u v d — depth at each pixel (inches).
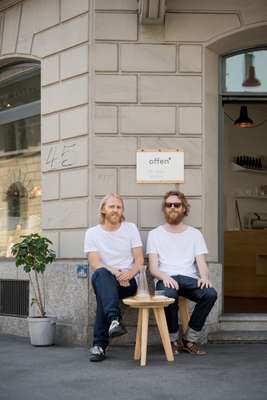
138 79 321.7
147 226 316.8
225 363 262.5
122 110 320.5
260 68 342.3
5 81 405.4
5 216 406.3
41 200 352.2
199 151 322.0
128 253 285.7
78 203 324.5
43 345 309.7
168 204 290.4
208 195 324.2
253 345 307.9
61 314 324.2
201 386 224.1
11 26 380.5
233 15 327.9
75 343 315.0
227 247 476.1
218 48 332.2
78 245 323.6
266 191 539.8
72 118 330.6
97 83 321.1
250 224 532.1
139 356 270.7
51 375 244.2
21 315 360.5
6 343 325.4
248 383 228.1
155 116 320.8
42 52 355.9
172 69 323.3
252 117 511.2
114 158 318.7
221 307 325.4
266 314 335.3
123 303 292.7
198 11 326.3
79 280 315.6
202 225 319.9
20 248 309.4
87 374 245.3
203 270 284.7
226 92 339.0
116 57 321.7
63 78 338.3
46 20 353.7
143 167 318.0
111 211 282.8
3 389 223.1
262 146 522.6
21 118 390.9
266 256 461.4
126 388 222.5
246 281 467.8
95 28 322.7
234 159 516.1
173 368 253.6
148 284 310.7
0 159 414.0
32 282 349.4
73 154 328.5
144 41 322.7
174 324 278.4
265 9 328.2
